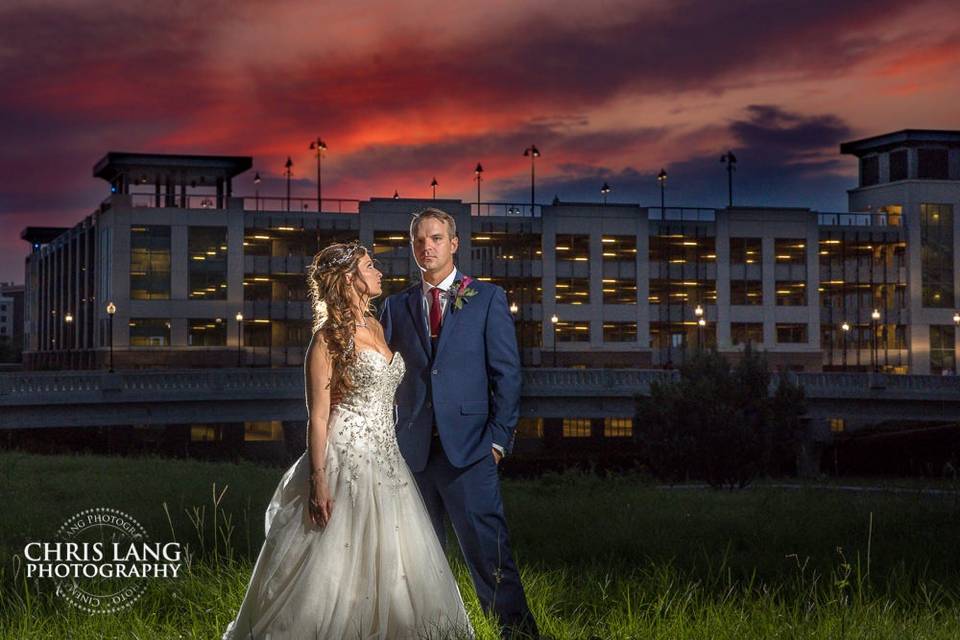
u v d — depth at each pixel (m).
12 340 163.75
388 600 4.54
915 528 9.41
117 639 4.98
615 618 5.25
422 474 5.21
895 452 44.50
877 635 4.67
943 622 5.06
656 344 84.69
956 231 90.88
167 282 76.19
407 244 80.12
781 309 86.00
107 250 77.94
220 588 5.70
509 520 10.77
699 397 26.91
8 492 13.31
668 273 84.44
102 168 84.38
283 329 79.00
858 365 88.69
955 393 46.97
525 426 67.81
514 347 5.31
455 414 5.14
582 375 46.47
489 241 81.69
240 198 77.69
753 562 7.49
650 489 20.31
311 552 4.55
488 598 5.11
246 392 41.97
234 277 77.25
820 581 6.42
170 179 84.19
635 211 83.81
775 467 28.41
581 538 8.92
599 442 68.69
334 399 4.76
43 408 37.72
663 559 7.59
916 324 89.12
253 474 17.86
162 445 54.44
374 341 4.90
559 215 82.62
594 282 82.88
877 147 94.81
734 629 4.80
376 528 4.60
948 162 92.69
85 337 85.69
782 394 27.39
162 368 75.50
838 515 10.88
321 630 4.46
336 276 4.78
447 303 5.32
